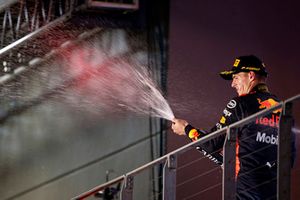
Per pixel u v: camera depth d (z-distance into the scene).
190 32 18.56
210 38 18.59
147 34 18.52
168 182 8.73
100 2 16.84
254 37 18.69
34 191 17.75
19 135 17.70
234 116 9.65
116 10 17.48
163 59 18.45
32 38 16.52
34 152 17.81
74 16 17.94
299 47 18.75
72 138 18.03
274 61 18.67
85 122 18.14
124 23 18.39
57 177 17.91
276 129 9.70
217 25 18.66
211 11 18.67
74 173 18.03
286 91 18.67
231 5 18.69
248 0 18.73
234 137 8.20
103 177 18.16
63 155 17.97
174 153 8.72
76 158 18.05
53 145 17.92
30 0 17.61
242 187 9.62
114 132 18.25
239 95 10.16
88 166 18.09
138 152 18.30
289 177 7.86
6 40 17.47
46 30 17.16
